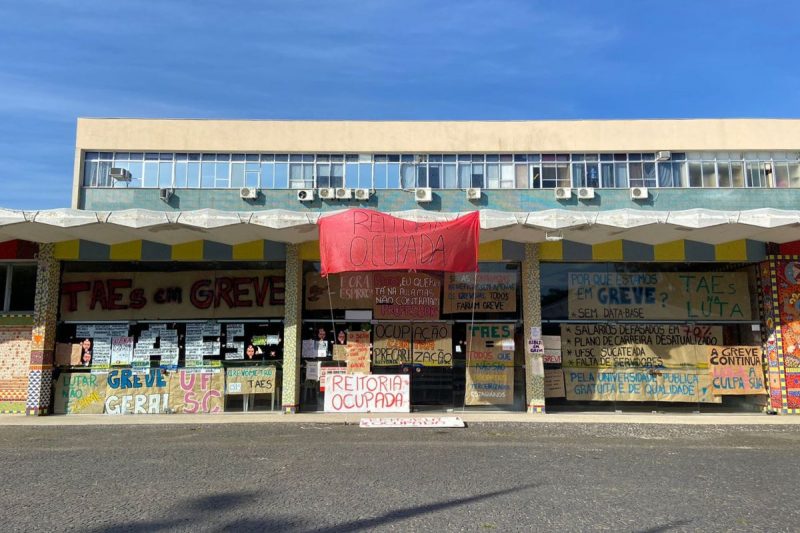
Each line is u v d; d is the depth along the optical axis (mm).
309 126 27203
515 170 26797
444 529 5371
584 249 14852
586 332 15055
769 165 26484
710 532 5305
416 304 15078
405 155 27109
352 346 14922
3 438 10992
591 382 14891
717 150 26547
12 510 5965
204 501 6285
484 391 14805
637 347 15016
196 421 13023
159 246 14805
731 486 7027
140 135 27156
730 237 14023
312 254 14859
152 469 7938
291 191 26750
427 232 12414
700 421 13211
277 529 5371
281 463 8336
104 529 5367
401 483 7090
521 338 14938
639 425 12680
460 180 26797
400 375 14633
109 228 13078
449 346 14930
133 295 15094
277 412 14492
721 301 15195
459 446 9891
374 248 12352
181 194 26812
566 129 26781
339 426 12414
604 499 6383
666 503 6238
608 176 26641
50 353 14656
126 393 14695
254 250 14836
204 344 14914
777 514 5859
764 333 14914
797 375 14508
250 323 14953
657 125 26672
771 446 10164
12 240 14820
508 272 15180
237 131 27203
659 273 15258
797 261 14773
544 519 5664
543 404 14359
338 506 6090
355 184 26906
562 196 25672
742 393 14805
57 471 7836
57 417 13938
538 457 8875
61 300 15031
